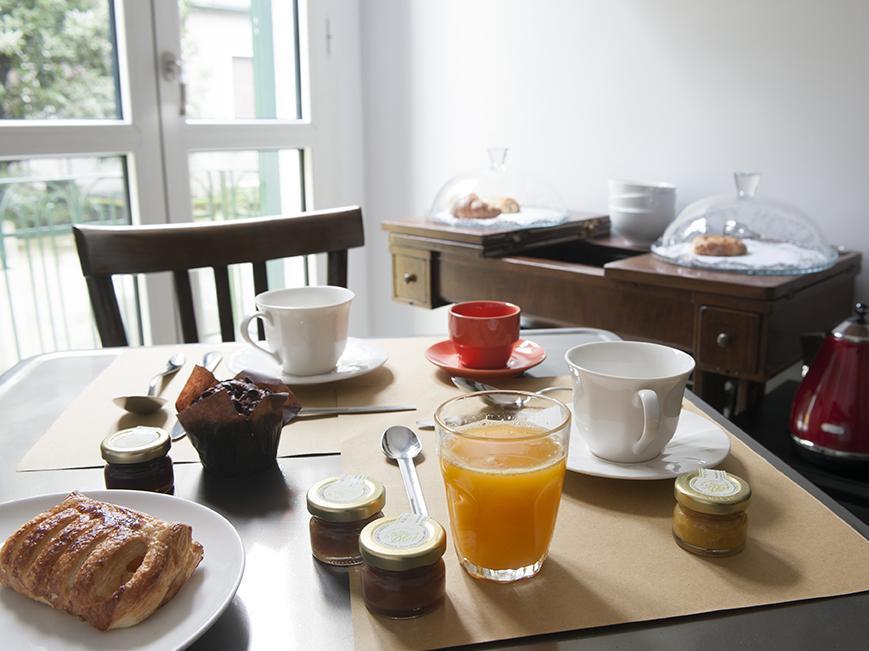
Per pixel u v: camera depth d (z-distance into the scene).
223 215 2.14
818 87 1.57
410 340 1.02
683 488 0.52
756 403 1.35
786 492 0.60
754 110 1.67
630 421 0.61
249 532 0.55
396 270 1.82
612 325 1.44
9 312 1.76
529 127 2.07
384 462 0.65
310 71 2.25
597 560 0.51
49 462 0.66
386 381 0.85
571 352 0.68
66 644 0.42
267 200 2.25
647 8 1.79
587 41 1.91
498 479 0.46
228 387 0.65
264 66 2.17
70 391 0.84
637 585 0.48
